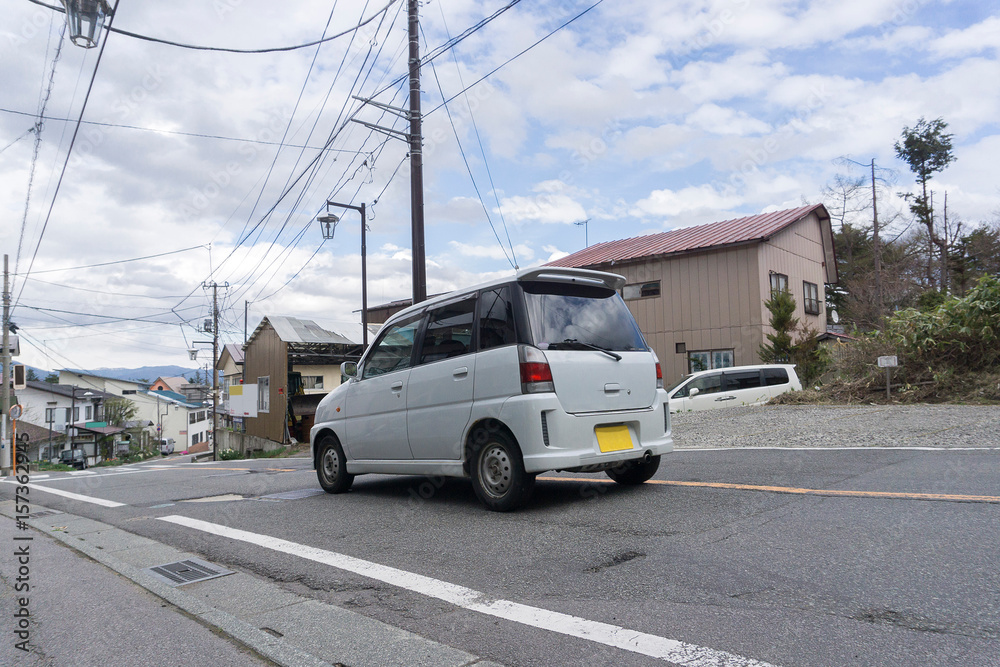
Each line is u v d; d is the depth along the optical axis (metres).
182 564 4.35
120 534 5.51
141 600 3.62
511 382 4.81
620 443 5.07
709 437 9.44
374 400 6.17
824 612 2.67
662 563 3.46
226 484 8.46
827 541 3.61
